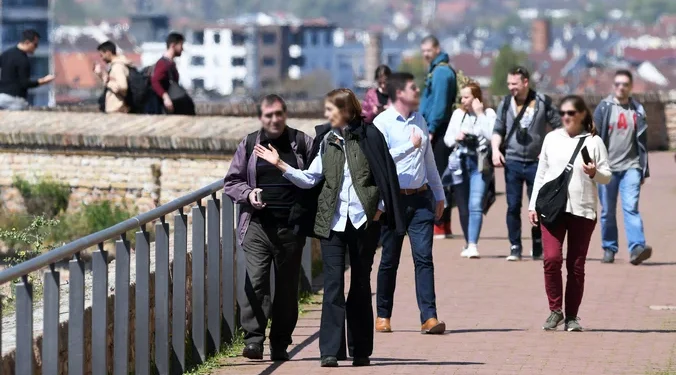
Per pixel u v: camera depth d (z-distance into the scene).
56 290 19.62
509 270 36.66
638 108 37.34
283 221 25.22
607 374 24.31
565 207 28.38
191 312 26.64
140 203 46.66
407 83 27.70
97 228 46.22
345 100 24.92
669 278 35.25
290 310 25.81
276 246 25.30
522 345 27.08
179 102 51.16
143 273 23.33
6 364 18.88
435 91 39.72
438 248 40.84
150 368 24.09
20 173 47.62
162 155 46.34
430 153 28.20
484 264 37.75
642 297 32.53
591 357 25.84
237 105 59.88
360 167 24.86
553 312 28.84
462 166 39.34
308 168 25.12
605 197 37.66
